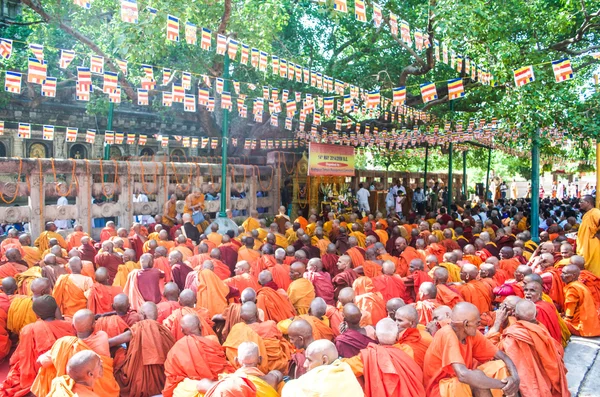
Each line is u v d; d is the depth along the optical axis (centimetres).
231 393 491
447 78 2120
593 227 1143
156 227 1496
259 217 2162
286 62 1368
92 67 1094
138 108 3297
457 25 1449
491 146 3114
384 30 2114
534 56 1680
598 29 1952
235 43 1245
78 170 1565
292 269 1001
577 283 971
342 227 1508
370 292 863
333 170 2245
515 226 1778
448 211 2241
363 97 1827
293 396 454
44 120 2958
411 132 2355
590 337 953
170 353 636
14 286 866
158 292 959
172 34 1084
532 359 616
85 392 496
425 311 792
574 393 719
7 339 797
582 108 1625
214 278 927
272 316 873
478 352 586
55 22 1723
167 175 1803
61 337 621
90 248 1209
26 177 1470
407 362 553
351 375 459
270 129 2353
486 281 954
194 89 2306
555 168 4556
